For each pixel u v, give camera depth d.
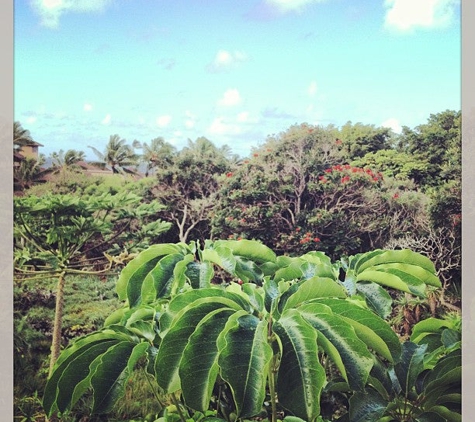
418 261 1.75
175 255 1.64
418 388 1.62
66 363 1.63
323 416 1.92
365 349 1.33
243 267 1.71
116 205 3.28
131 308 1.69
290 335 1.31
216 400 1.79
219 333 1.34
